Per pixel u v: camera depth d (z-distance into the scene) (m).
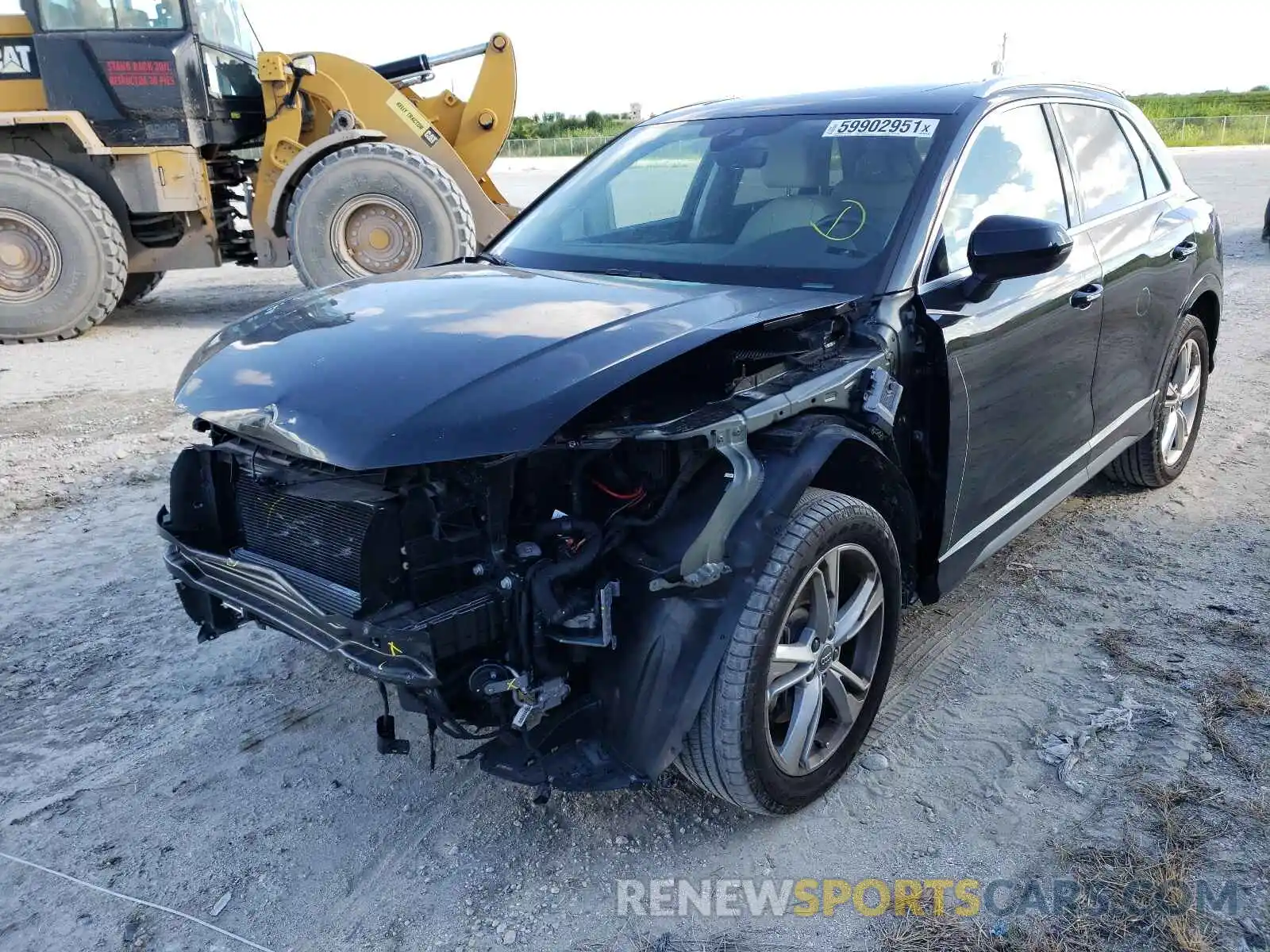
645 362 2.38
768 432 2.54
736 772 2.49
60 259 8.88
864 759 2.97
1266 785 2.79
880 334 2.86
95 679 3.46
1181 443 5.05
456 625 2.27
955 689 3.32
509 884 2.53
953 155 3.25
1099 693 3.27
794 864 2.58
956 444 3.05
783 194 3.39
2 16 9.02
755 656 2.42
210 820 2.76
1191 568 4.15
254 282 12.80
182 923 2.41
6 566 4.32
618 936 2.36
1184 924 2.32
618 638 2.42
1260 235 13.91
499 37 10.50
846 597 2.85
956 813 2.74
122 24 8.88
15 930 2.39
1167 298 4.42
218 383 2.62
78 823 2.75
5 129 9.14
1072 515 4.73
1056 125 3.89
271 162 9.68
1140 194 4.49
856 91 3.82
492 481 2.34
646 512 2.52
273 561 2.69
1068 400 3.74
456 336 2.56
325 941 2.36
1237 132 44.94
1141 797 2.76
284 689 3.40
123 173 9.15
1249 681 3.29
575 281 3.11
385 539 2.31
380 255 9.66
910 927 2.37
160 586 4.15
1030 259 2.84
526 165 40.12
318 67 9.84
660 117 4.23
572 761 2.43
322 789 2.89
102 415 6.53
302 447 2.30
